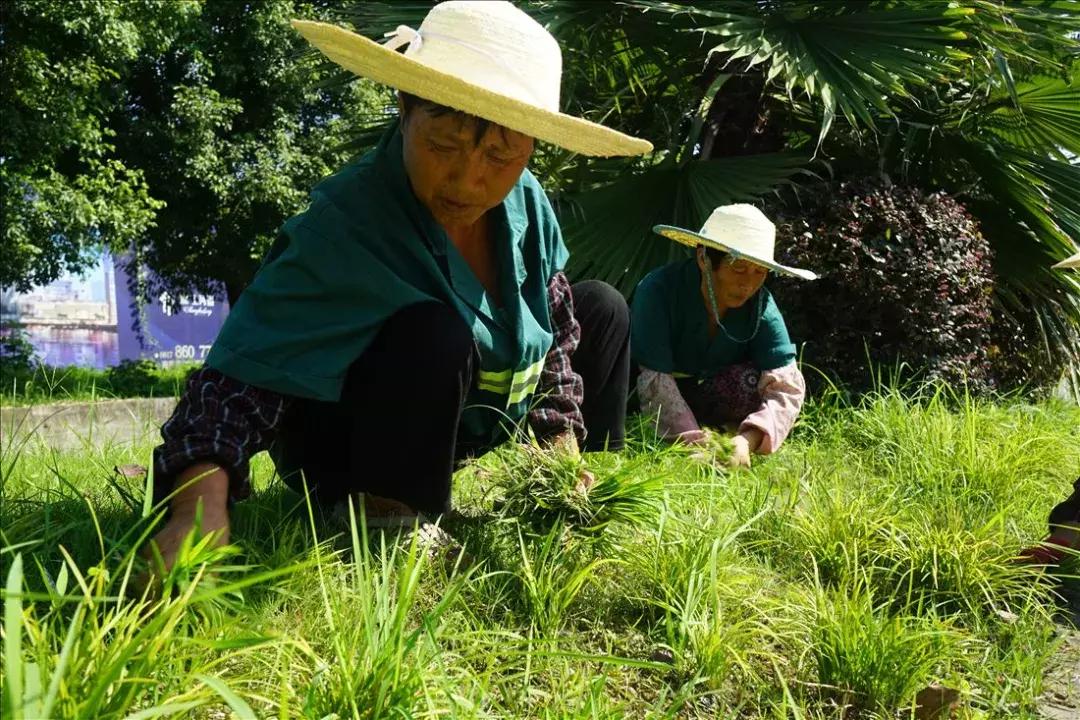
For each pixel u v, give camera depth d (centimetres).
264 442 199
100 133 1355
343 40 183
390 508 224
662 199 591
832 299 545
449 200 202
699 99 665
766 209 562
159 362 2081
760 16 603
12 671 103
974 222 592
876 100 548
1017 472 367
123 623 138
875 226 548
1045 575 250
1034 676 207
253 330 196
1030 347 677
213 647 136
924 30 574
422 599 200
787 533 270
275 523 235
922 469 362
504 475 237
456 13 199
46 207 1251
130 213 1359
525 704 171
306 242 202
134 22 1330
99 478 295
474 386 231
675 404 376
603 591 221
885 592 248
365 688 145
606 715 163
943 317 549
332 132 1617
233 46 1616
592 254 578
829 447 420
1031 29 596
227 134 1630
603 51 648
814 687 197
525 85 197
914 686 196
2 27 1217
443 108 191
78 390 754
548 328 238
